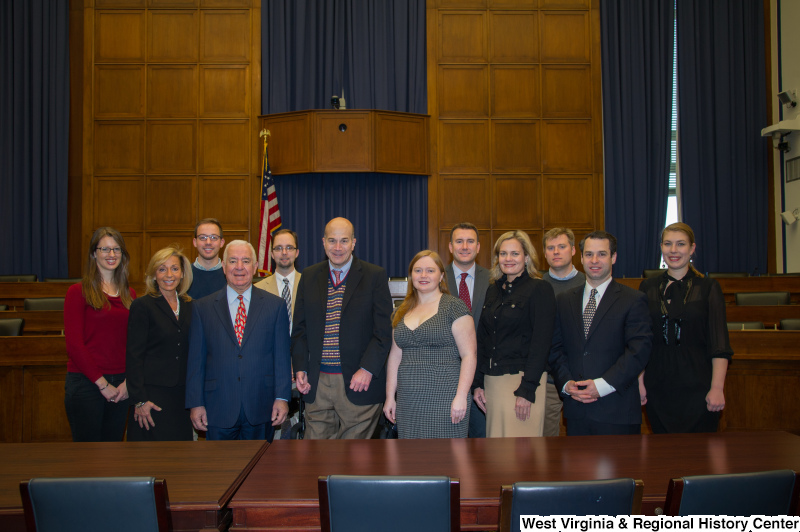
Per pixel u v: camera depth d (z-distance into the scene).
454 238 2.99
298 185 7.19
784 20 7.49
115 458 1.78
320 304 2.73
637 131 7.49
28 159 7.18
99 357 2.70
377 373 2.55
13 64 7.21
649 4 7.55
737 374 3.69
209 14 7.27
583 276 3.16
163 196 7.17
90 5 7.25
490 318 2.54
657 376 2.51
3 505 1.42
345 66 7.36
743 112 7.66
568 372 2.43
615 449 1.83
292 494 1.48
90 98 7.21
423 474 1.61
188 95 7.23
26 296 5.28
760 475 1.37
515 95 7.41
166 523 1.37
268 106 7.24
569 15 7.46
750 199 7.62
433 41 7.39
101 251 2.72
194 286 3.26
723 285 5.57
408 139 7.10
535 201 7.35
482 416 3.09
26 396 3.55
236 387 2.51
